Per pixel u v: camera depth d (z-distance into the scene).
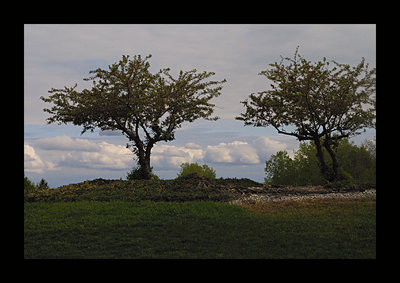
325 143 23.72
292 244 9.20
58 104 23.53
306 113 23.45
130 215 12.26
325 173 23.17
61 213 12.84
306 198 15.99
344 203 14.09
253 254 8.54
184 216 12.01
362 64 22.64
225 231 10.40
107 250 9.02
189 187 17.88
